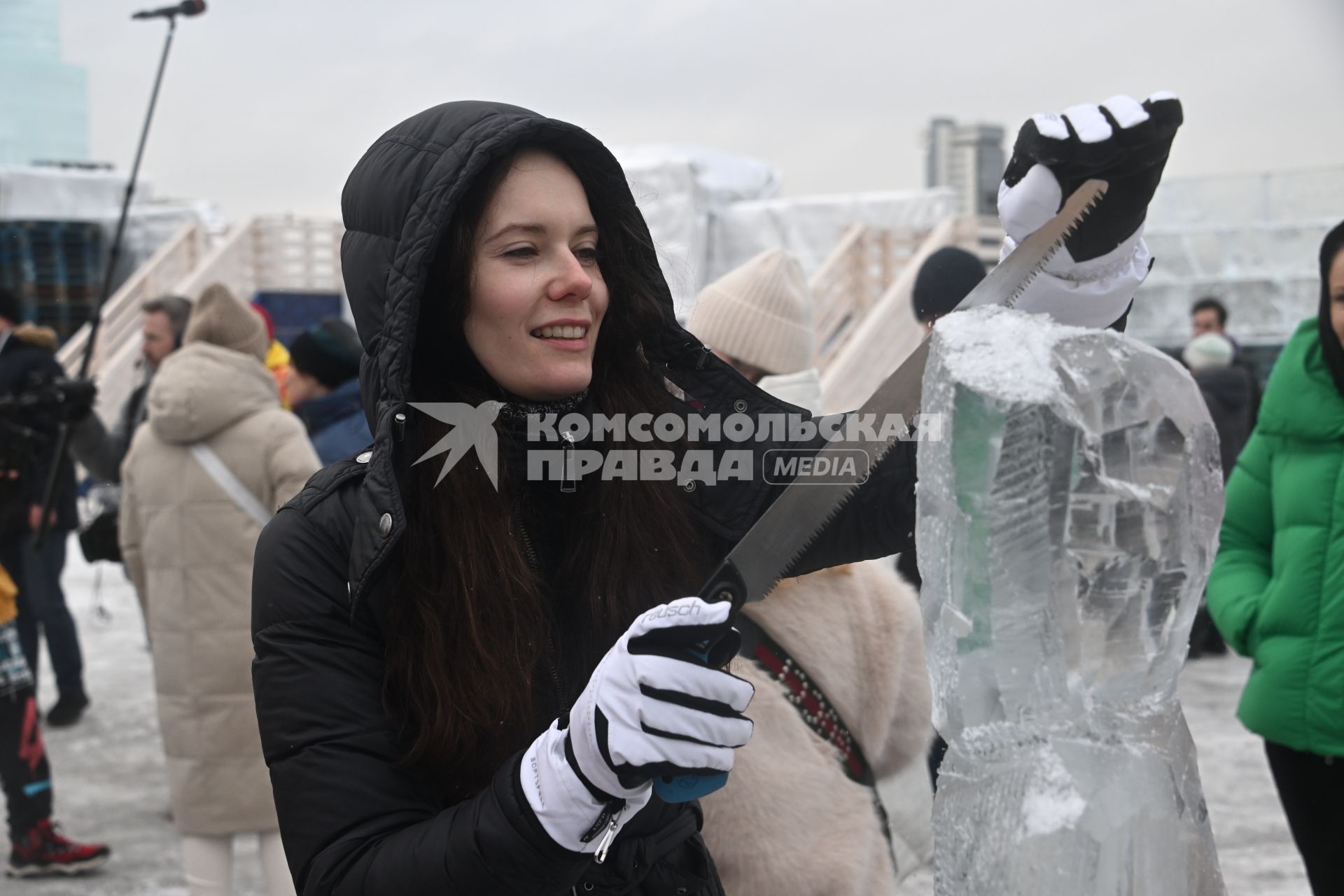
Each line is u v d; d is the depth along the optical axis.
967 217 9.17
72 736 5.30
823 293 9.87
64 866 3.79
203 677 3.05
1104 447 0.94
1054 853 0.93
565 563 1.30
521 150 1.21
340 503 1.20
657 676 0.98
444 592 1.17
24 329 4.70
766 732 1.68
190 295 13.90
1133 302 1.15
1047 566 0.93
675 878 1.28
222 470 3.14
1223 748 4.74
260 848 3.10
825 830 1.69
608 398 1.36
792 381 2.27
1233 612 2.48
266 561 1.19
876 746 1.80
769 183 13.29
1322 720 2.29
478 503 1.21
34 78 19.52
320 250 15.00
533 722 1.21
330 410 4.05
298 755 1.13
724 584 1.08
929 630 1.00
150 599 3.15
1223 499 0.98
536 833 1.00
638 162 11.77
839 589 1.78
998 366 0.93
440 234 1.15
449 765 1.15
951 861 1.00
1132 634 0.95
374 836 1.09
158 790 4.62
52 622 5.42
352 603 1.13
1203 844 1.02
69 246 15.23
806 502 1.07
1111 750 0.97
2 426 4.07
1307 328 2.44
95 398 4.22
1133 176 1.02
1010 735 0.97
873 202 11.69
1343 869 2.33
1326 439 2.34
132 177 4.46
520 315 1.20
